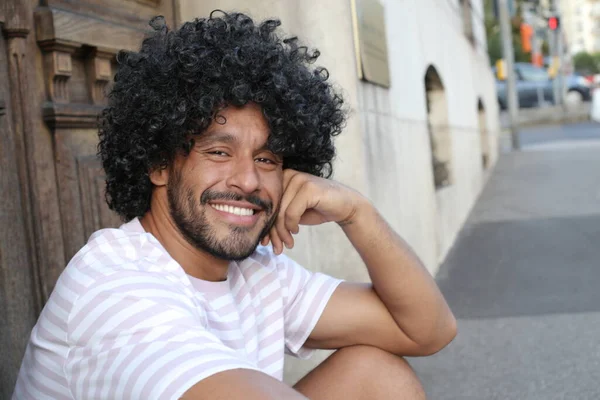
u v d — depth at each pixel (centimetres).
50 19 218
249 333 166
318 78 172
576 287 469
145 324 124
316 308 186
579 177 1030
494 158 1384
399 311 188
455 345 369
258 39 158
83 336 128
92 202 236
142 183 159
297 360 297
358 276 304
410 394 188
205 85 149
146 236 149
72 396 130
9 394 205
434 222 549
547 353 347
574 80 2700
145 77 155
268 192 159
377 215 185
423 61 558
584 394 295
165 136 152
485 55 1405
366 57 330
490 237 664
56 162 223
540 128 2338
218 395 112
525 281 496
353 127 310
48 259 218
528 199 880
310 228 299
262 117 153
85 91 241
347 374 187
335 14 308
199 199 152
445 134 701
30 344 142
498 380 315
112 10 253
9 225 207
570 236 639
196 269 158
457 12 895
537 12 2316
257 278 175
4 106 207
